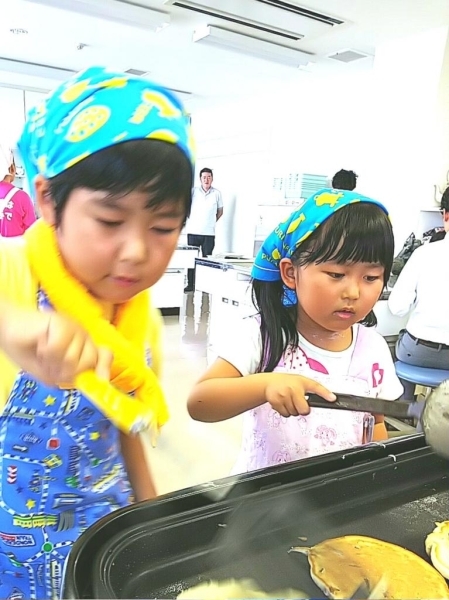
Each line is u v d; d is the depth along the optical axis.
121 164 0.41
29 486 0.57
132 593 0.42
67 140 0.42
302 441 0.83
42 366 0.33
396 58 3.40
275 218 5.45
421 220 3.26
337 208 0.72
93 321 0.44
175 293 4.43
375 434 0.89
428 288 1.98
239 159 6.15
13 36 3.76
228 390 0.73
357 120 4.52
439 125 3.20
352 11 2.96
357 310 0.75
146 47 3.90
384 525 0.55
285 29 3.29
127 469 0.66
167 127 0.43
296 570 0.47
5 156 2.49
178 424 1.96
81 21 3.39
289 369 0.85
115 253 0.43
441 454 0.55
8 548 0.58
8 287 0.44
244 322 0.91
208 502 0.51
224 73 4.54
